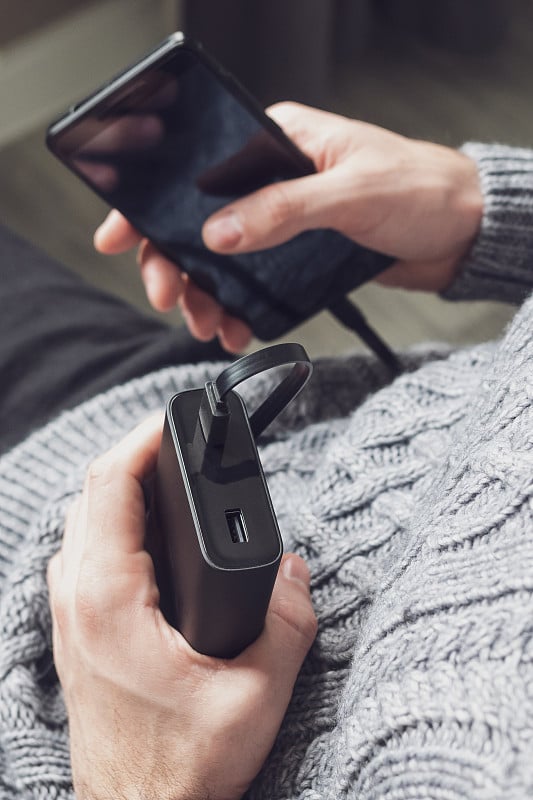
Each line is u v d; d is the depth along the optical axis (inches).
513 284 30.9
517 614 15.3
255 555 16.7
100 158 26.8
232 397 18.2
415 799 15.1
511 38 71.8
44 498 27.9
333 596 21.9
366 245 29.6
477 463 17.9
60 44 68.4
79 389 34.6
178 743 19.8
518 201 29.1
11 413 34.2
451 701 15.2
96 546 20.7
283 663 20.1
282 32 63.0
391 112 68.7
